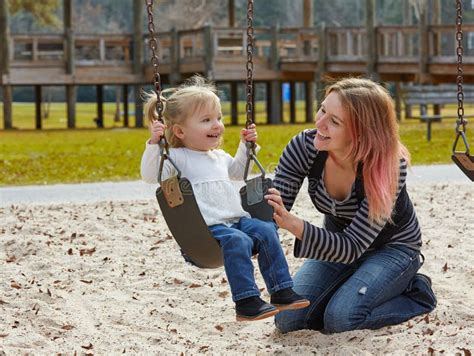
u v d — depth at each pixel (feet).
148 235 31.53
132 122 131.54
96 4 202.90
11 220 34.53
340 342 18.52
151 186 45.55
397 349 17.92
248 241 17.83
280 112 105.60
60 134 91.35
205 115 18.61
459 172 49.26
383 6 204.74
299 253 18.28
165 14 179.52
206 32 96.99
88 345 19.43
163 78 106.83
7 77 99.04
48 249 29.27
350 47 99.09
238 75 99.76
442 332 18.76
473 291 23.13
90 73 102.68
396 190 18.45
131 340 19.84
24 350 18.81
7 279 25.11
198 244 17.75
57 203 38.93
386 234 19.43
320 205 19.34
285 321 19.69
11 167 57.67
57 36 100.58
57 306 22.53
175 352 18.89
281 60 102.42
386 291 19.21
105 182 48.19
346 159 18.34
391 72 94.84
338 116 17.99
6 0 98.07
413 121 105.70
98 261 27.68
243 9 193.36
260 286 24.27
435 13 107.65
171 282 24.94
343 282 19.84
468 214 34.35
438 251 27.76
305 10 108.27
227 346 19.07
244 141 19.31
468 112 132.77
